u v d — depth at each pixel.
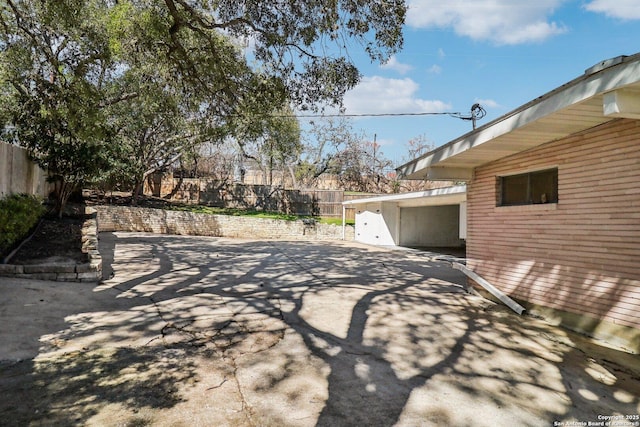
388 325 4.96
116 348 3.78
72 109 8.19
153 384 3.05
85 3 7.98
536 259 5.61
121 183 20.02
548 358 3.95
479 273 6.93
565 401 3.04
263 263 10.38
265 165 28.06
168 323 4.65
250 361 3.62
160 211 18.70
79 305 5.21
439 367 3.64
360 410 2.78
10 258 6.91
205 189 23.53
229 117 8.42
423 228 17.67
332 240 20.30
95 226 11.37
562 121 4.46
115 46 7.42
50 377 3.08
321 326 4.83
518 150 5.90
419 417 2.70
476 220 7.10
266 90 7.22
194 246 13.93
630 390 3.26
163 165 20.52
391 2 5.66
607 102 3.33
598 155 4.63
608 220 4.49
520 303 5.88
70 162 11.23
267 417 2.63
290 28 6.22
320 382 3.22
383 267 10.40
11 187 9.62
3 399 2.70
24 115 10.60
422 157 7.03
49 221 11.20
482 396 3.07
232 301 5.90
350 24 5.97
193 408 2.70
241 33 6.86
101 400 2.75
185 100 9.05
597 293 4.62
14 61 9.08
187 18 6.80
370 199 17.62
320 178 29.56
